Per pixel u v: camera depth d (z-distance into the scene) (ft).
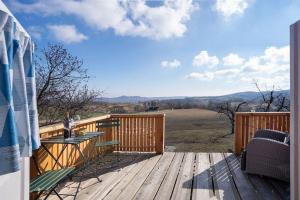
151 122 23.44
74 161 18.26
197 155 22.45
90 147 20.68
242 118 22.34
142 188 14.55
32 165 13.20
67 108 25.93
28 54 7.90
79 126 18.37
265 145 15.74
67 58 26.08
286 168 14.84
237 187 14.65
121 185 15.05
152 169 18.30
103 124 21.01
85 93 27.27
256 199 12.98
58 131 15.87
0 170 6.08
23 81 7.07
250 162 16.51
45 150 14.38
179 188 14.57
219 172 17.49
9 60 6.65
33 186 10.07
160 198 13.15
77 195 13.48
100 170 18.17
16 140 6.32
